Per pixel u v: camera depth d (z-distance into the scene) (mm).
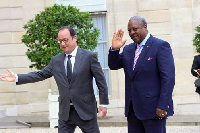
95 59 5996
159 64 5465
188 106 13953
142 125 5723
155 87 5508
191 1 14008
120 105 14117
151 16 14109
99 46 14492
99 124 11773
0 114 13898
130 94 5645
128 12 14227
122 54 5820
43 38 11398
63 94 5953
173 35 14055
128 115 5703
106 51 14477
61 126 6023
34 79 6133
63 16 11438
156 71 5520
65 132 5996
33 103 14359
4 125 11984
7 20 14352
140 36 5555
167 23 14062
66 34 5941
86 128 5984
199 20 13961
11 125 11977
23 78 6062
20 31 14375
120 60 5797
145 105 5500
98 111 6238
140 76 5539
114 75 14273
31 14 14328
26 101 14359
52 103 11664
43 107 14305
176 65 14039
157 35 14094
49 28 11484
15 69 14344
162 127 5555
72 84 5910
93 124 6020
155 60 5512
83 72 5922
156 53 5504
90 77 6012
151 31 14109
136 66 5566
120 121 11820
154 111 5469
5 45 14359
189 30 14016
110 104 14141
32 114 14250
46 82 14367
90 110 5969
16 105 14320
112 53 5645
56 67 6059
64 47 5969
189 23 14008
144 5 14141
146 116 5484
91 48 11469
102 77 6035
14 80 6035
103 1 14336
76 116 5938
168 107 5430
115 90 14273
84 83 5938
